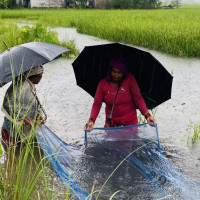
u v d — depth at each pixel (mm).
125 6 54188
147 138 3832
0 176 2885
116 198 2824
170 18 20719
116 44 3672
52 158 3350
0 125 4629
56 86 6766
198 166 3453
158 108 5383
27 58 3404
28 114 3600
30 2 51406
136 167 3291
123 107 3936
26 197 2598
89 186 2996
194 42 10453
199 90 6379
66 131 4527
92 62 3957
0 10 44312
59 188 2994
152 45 11945
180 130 4484
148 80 3926
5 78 3234
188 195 2855
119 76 3734
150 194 2877
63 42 11117
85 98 5988
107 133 3840
